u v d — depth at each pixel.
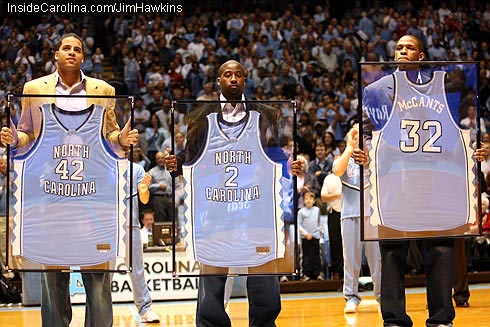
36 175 4.35
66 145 4.36
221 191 4.56
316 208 9.34
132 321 6.63
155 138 12.09
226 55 14.53
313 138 12.18
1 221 8.32
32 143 4.34
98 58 14.39
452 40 16.34
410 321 4.67
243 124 4.58
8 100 4.30
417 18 16.67
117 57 14.68
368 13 16.69
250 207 4.57
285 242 4.56
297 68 14.41
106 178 4.37
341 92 14.29
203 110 4.57
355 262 6.81
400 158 4.64
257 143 4.58
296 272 4.56
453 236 4.67
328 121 13.22
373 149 4.61
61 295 4.47
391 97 4.63
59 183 4.35
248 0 17.02
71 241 4.35
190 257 4.53
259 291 4.64
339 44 15.16
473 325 5.92
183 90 13.35
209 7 16.58
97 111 4.37
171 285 8.27
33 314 7.32
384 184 4.61
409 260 9.34
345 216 6.80
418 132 4.66
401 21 16.20
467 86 4.71
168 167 4.49
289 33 15.55
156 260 8.26
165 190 10.05
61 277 4.46
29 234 4.33
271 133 4.58
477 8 17.33
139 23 15.14
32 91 4.51
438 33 16.19
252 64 14.43
